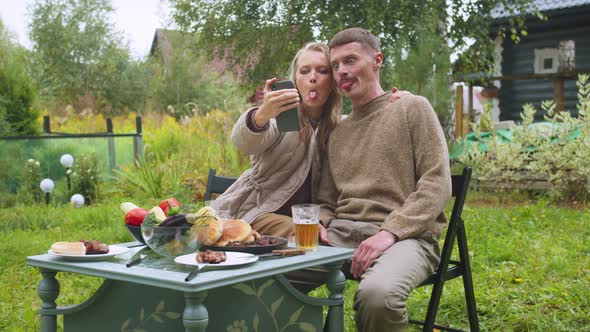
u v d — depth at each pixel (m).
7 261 5.25
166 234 2.15
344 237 2.81
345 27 11.05
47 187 8.87
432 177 2.69
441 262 2.74
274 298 2.24
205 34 13.38
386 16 11.00
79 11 26.47
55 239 6.14
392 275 2.44
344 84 2.91
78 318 2.30
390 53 10.39
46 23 26.19
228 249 2.29
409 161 2.83
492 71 13.33
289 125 2.77
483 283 4.22
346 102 10.21
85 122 17.30
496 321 3.44
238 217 3.08
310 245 2.37
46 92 24.55
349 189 2.91
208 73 22.16
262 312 2.21
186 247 2.18
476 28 12.25
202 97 22.34
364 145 2.91
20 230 6.63
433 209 2.64
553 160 8.37
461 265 2.87
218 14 13.13
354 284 4.27
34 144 9.50
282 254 2.23
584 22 14.02
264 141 2.91
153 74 25.38
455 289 3.98
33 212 7.73
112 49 26.47
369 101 2.95
